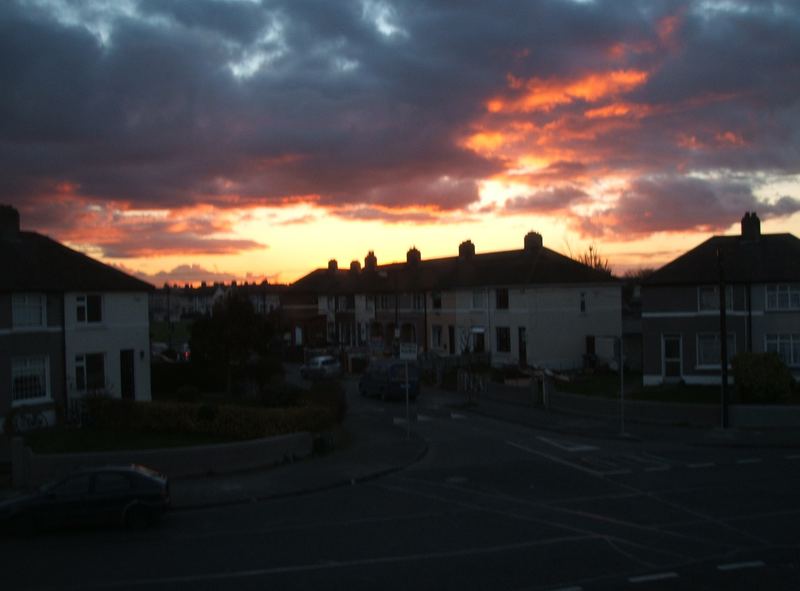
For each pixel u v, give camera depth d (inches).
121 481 613.3
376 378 1560.0
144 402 995.3
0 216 1125.7
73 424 1029.2
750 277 1370.6
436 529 589.0
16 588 463.5
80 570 499.8
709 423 1136.2
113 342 1195.9
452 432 1126.4
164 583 468.8
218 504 696.4
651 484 746.2
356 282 2682.1
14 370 1033.5
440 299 2204.7
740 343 1387.8
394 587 450.9
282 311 3021.7
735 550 515.8
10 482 767.7
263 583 464.4
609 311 1916.8
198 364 1514.5
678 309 1432.1
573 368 1863.9
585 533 566.3
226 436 932.0
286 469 842.2
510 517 622.5
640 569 476.7
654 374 1456.7
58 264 1148.5
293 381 1892.2
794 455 912.3
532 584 450.9
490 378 1696.6
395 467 852.6
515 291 1893.5
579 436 1085.1
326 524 614.5
